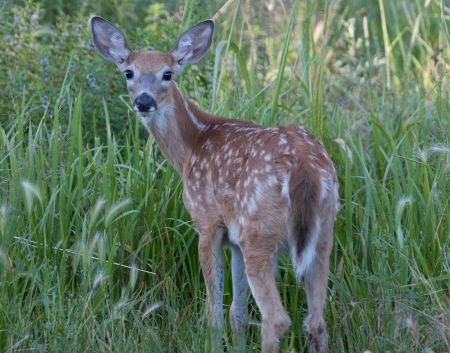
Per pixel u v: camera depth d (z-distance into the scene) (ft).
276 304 29.81
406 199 33.22
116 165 36.99
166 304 33.65
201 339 30.53
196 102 42.22
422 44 54.54
